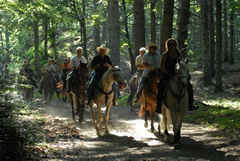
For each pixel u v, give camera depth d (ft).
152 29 84.64
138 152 28.07
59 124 40.01
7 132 24.35
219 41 71.41
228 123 39.75
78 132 37.40
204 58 81.56
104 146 30.58
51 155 26.25
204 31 79.97
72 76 46.73
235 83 80.12
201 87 80.43
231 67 108.06
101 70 38.06
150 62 36.11
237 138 32.55
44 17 94.63
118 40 80.53
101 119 37.27
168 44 30.68
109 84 36.24
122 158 25.99
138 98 38.52
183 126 41.70
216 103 57.57
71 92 46.80
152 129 38.06
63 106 66.54
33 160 24.26
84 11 105.81
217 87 72.64
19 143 24.57
